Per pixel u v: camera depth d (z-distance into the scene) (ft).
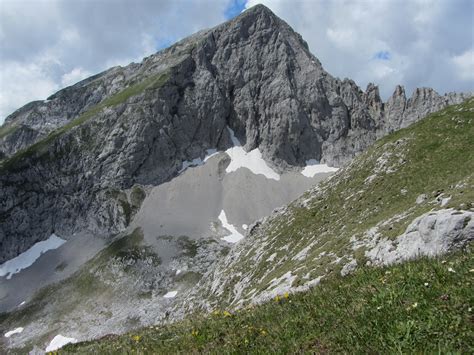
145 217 567.18
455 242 64.44
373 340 23.16
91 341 67.77
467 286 24.58
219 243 515.50
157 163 632.79
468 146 137.39
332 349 24.06
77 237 566.36
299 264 137.08
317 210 184.85
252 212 586.04
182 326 44.68
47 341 385.91
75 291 457.68
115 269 472.44
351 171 190.19
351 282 35.29
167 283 447.01
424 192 123.03
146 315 387.34
